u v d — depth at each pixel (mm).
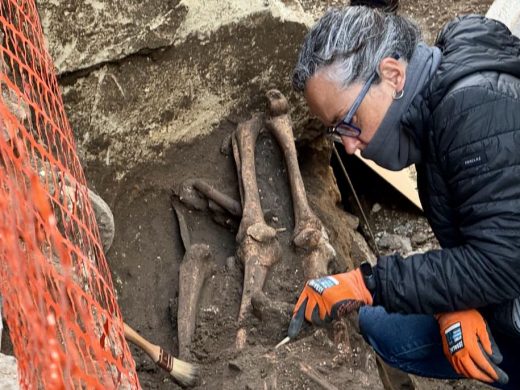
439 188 1774
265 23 2771
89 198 1999
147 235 2588
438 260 1786
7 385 1343
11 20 2039
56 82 2137
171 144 2725
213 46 2678
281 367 2098
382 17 1677
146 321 2408
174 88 2639
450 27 1776
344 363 2146
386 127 1722
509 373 2094
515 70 1647
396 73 1666
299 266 2451
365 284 1958
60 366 986
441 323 1969
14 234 1027
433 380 2838
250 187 2588
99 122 2447
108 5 2326
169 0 2482
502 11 3510
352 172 3525
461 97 1601
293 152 2711
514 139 1582
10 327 1256
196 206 2666
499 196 1609
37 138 2057
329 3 4145
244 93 2863
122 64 2453
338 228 2953
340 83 1672
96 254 1826
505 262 1654
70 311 1164
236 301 2375
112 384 1166
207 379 2152
